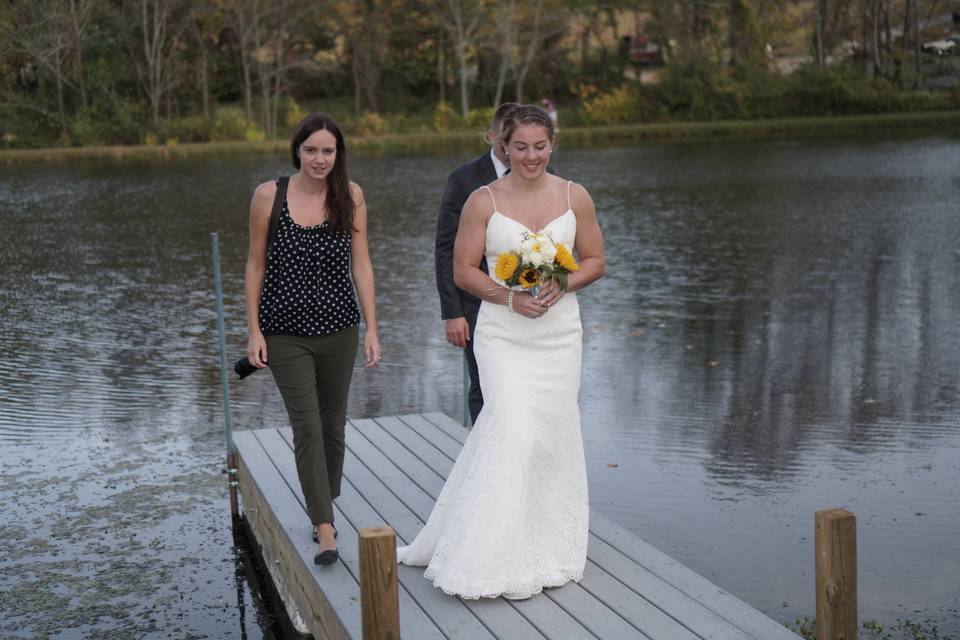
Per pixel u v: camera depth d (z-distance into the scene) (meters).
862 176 26.08
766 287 12.60
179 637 4.71
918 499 6.11
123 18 47.38
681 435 7.35
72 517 6.05
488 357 3.82
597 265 3.93
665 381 8.71
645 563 4.07
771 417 7.71
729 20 54.47
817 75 52.41
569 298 3.87
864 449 6.99
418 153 40.09
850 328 10.43
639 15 64.00
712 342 10.00
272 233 4.11
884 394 8.21
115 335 10.74
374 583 3.11
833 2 58.22
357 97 55.06
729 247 15.74
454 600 3.78
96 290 13.34
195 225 19.81
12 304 12.47
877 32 54.72
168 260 15.70
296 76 56.78
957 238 15.75
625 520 5.89
